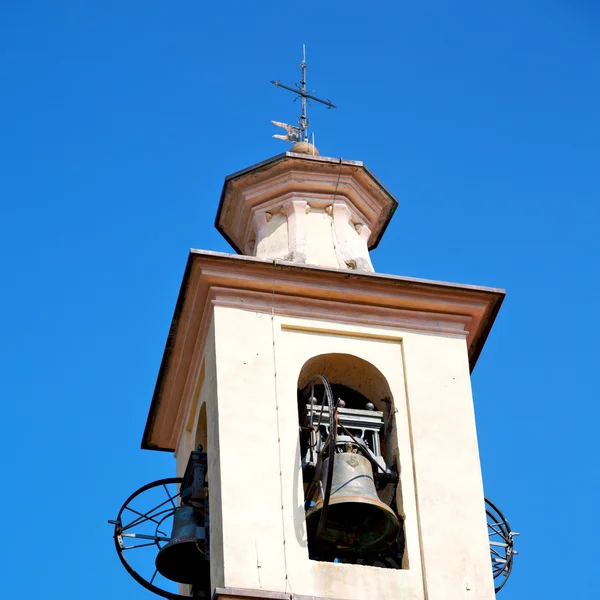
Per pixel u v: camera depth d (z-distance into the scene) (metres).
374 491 29.42
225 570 28.17
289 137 34.25
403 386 30.61
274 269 30.86
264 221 32.91
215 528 28.92
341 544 29.39
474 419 30.48
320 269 30.97
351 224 33.16
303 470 29.58
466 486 29.80
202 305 30.86
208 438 30.06
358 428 30.23
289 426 29.67
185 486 30.41
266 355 30.27
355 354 30.67
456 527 29.39
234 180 33.19
